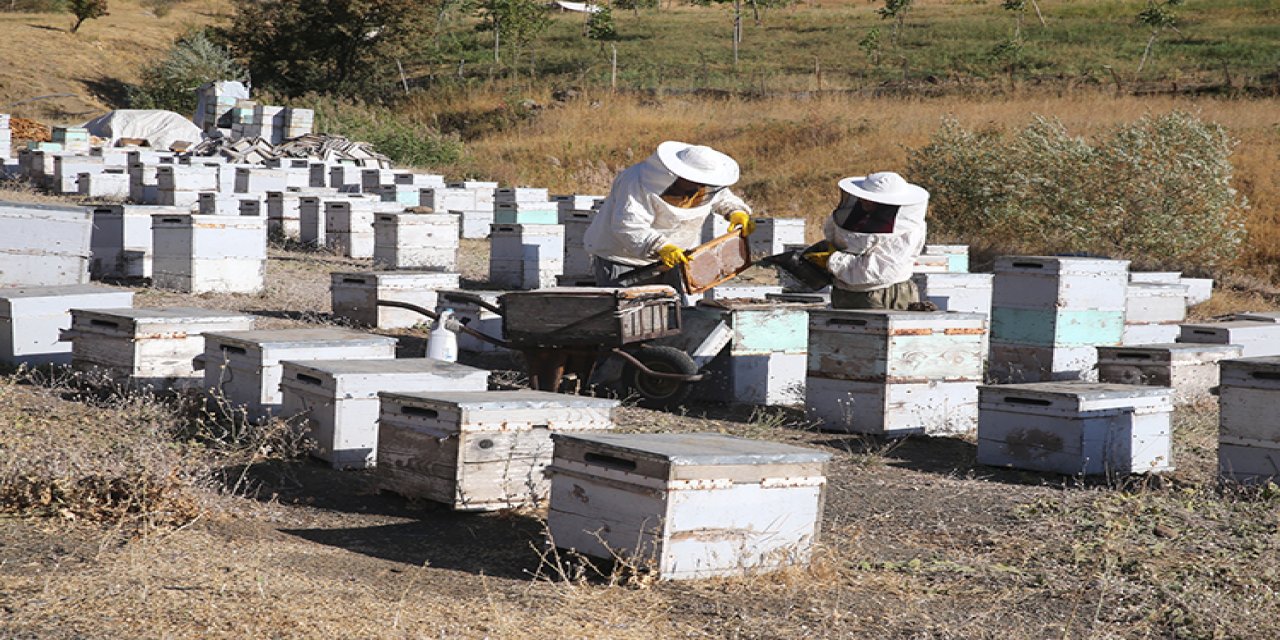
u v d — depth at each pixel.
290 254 20.59
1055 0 78.25
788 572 5.86
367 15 59.66
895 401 9.99
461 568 5.86
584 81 58.69
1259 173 30.92
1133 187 24.84
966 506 7.78
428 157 42.31
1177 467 9.39
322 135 36.22
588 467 5.80
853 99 48.38
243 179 24.95
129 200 25.66
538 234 18.45
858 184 11.11
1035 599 5.86
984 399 9.12
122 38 71.94
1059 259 12.11
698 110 48.50
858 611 5.47
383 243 18.73
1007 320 12.63
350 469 7.75
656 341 11.29
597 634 4.91
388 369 7.91
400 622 4.87
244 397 8.57
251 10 61.16
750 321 11.33
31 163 27.88
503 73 64.12
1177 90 45.81
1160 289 14.15
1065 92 46.75
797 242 21.66
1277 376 8.00
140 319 9.16
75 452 7.18
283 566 5.61
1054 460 8.79
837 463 9.03
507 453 6.82
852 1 89.75
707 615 5.24
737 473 5.66
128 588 5.03
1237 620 5.59
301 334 8.97
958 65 57.91
